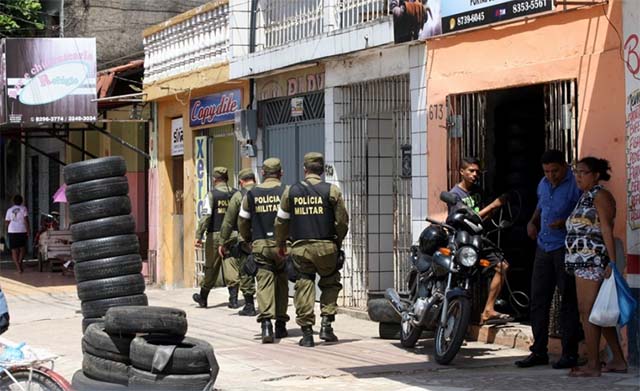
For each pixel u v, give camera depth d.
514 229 13.26
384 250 15.83
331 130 16.22
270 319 13.17
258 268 13.27
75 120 20.72
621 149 10.71
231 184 19.94
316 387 10.07
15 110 20.44
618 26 10.76
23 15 28.77
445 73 13.49
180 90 20.81
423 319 11.65
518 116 13.46
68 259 26.00
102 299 11.73
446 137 13.45
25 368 8.20
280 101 18.02
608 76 10.91
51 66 20.58
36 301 19.98
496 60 12.60
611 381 9.85
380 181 15.80
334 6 16.12
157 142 22.75
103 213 11.81
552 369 10.73
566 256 10.30
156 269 22.69
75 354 13.09
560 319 11.26
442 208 13.56
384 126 15.75
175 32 21.05
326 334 13.03
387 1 14.96
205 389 9.21
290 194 12.58
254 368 11.21
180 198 22.33
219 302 18.28
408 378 10.48
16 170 35.78
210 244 17.20
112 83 22.47
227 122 19.53
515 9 11.95
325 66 16.36
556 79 11.63
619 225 10.70
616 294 9.88
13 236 26.81
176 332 9.56
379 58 15.02
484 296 12.86
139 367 9.32
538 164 13.50
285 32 17.67
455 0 12.93
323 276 12.93
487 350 12.12
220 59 19.27
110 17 27.00
